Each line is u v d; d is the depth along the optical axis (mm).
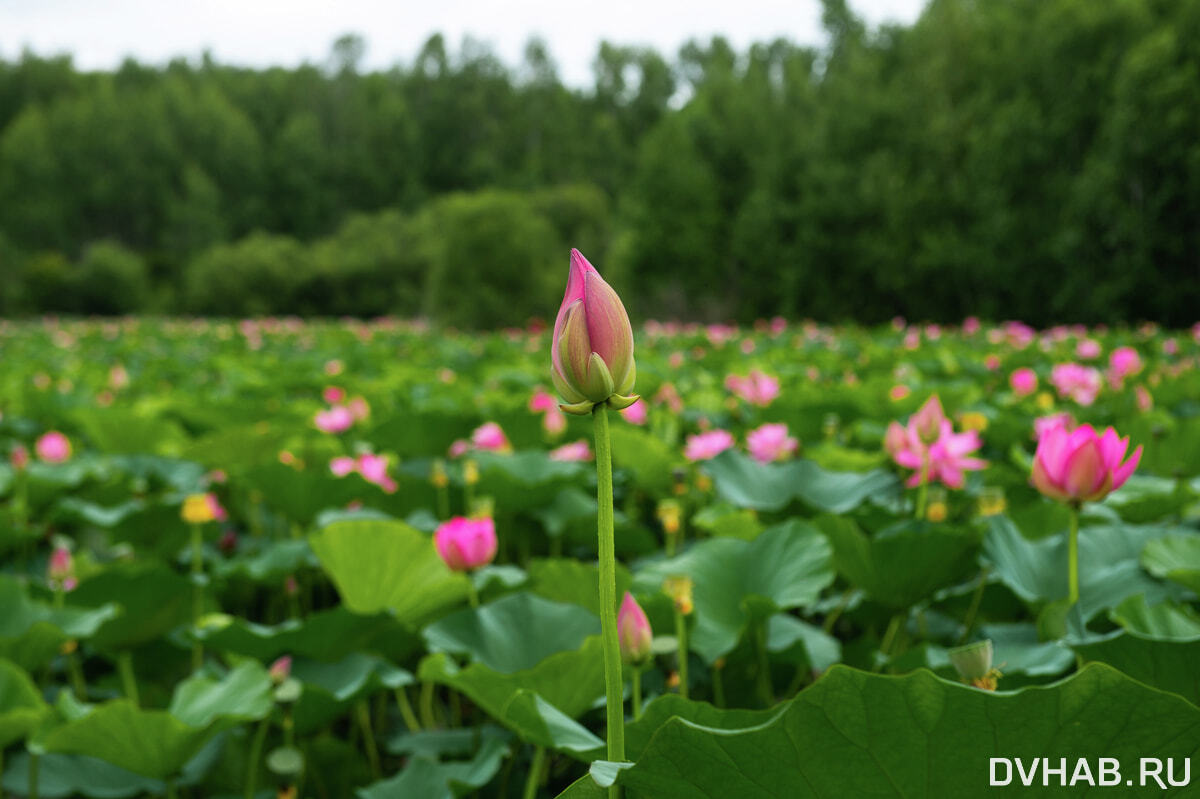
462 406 6332
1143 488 3068
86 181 81250
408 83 94812
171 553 3559
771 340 14664
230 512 4559
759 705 2311
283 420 5777
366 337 17266
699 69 82688
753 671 2420
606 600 1029
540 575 2414
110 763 2062
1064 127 24875
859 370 8273
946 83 29812
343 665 2326
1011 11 29156
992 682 1340
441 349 13578
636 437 3803
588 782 1086
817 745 948
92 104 85375
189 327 24578
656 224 37531
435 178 88062
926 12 31625
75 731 1880
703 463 3387
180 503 3480
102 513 3650
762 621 2176
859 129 31922
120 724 1882
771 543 2422
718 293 38656
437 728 2865
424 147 89312
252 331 19922
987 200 26047
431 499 3791
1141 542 2430
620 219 42812
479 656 2061
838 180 31500
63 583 2682
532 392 6812
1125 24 25000
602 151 78562
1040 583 2297
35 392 6730
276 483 3627
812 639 2359
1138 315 23688
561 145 83875
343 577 2590
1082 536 2438
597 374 980
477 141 90438
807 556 2303
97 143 82000
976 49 29578
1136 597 1901
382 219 65812
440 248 31484
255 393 7355
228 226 81875
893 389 5652
